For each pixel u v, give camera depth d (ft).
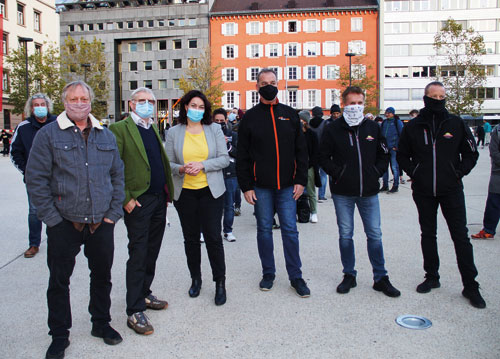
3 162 73.15
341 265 16.63
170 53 191.01
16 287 14.69
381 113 180.24
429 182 13.34
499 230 21.58
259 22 179.93
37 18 142.92
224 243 20.45
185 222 13.80
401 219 24.79
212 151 13.70
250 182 14.23
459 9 189.78
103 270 10.78
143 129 12.41
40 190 9.75
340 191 13.93
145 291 12.92
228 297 13.62
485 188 36.01
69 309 10.61
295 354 10.02
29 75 109.70
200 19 185.37
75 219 10.05
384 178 35.53
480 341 10.45
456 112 112.57
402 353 9.96
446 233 20.93
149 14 191.21
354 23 177.27
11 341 10.91
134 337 11.07
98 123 10.62
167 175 12.88
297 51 178.40
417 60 190.70
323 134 14.43
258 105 14.26
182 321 11.94
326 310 12.48
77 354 10.23
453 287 14.03
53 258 10.17
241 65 181.27
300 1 184.24
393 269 15.92
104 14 195.31
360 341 10.57
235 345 10.51
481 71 109.81
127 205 11.80
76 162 9.96
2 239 21.50
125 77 196.95
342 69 153.17
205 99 13.78
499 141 18.97
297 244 14.14
